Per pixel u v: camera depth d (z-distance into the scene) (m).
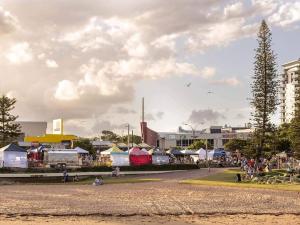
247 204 42.91
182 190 56.22
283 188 57.69
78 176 83.00
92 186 66.00
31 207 40.66
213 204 42.84
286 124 127.56
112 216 35.56
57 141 128.50
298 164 94.81
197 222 33.22
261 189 56.94
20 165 81.50
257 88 97.94
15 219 33.59
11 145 82.50
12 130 107.19
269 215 36.75
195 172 93.81
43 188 62.78
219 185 62.25
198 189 57.34
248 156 99.38
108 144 155.38
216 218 35.12
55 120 153.38
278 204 42.94
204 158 124.12
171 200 46.03
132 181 73.19
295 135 90.56
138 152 98.06
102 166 88.75
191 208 40.19
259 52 97.88
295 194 51.38
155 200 46.09
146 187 61.38
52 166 85.25
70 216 35.38
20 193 54.59
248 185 61.94
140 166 93.94
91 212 37.56
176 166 101.00
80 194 52.81
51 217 34.78
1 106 105.94
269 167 86.12
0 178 75.62
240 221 33.91
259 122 97.62
